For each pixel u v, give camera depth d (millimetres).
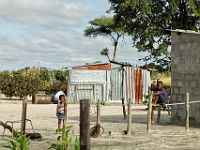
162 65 46781
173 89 20688
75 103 43062
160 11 43875
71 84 44406
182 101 20141
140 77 46719
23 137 8438
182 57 20281
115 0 44625
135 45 45469
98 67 46219
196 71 19438
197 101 18062
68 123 20250
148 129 16438
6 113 26547
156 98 20594
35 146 12695
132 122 21422
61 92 42562
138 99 46438
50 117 23797
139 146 13039
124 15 44375
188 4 42875
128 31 45281
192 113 19422
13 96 49594
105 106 37781
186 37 20109
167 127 18547
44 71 60031
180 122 20109
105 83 44812
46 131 16766
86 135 6625
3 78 46469
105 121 21719
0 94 53188
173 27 44844
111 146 13000
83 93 44438
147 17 44281
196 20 45531
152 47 46094
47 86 49906
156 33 44375
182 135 15672
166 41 45875
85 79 44719
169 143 13688
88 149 6641
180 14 45594
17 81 46219
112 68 45844
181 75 20266
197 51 19438
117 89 45562
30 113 27203
